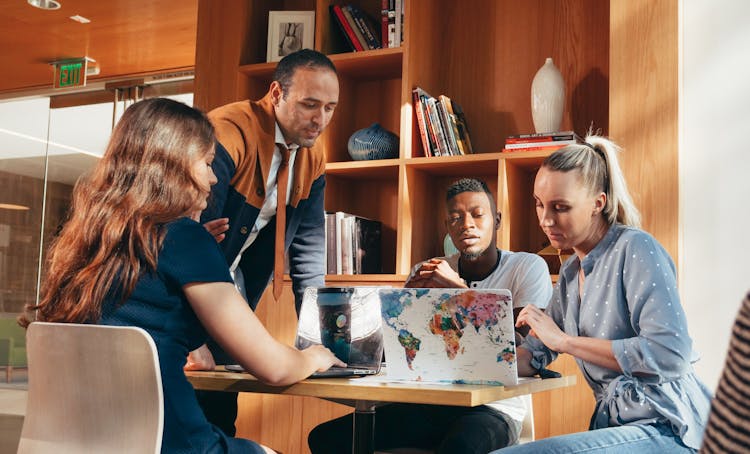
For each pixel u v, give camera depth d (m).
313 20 3.74
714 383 2.52
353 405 1.68
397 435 2.06
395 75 3.82
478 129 3.64
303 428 3.21
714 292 2.55
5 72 5.97
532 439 2.18
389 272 3.76
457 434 1.83
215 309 1.33
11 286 7.04
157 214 1.33
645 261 1.60
